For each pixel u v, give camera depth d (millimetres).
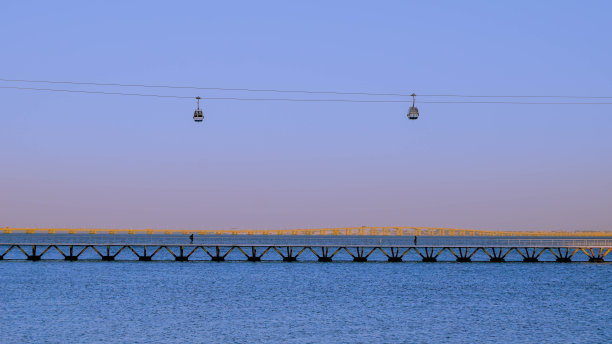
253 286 88375
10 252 176500
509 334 56375
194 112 54062
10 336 53156
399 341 53375
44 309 66562
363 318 63375
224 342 52250
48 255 162375
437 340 53844
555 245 131875
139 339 52844
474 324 60719
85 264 121062
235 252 194750
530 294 82188
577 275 107125
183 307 69250
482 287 89562
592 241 135125
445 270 114688
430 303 73688
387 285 91000
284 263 127500
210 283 91562
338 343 52375
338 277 101188
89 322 59688
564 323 61438
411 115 53438
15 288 83562
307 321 61500
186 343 51656
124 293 79938
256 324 59750
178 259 128375
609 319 63688
